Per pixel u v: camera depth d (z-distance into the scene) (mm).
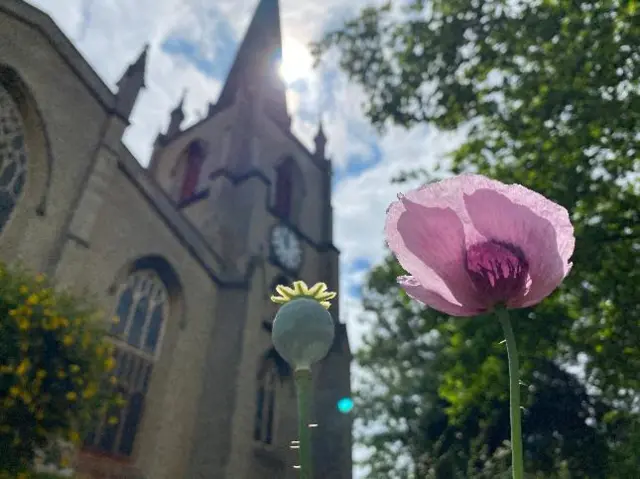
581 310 12953
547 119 11867
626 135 11766
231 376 19281
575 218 12242
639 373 12109
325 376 24969
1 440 7926
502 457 15281
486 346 12047
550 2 12125
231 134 29875
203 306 20734
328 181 35844
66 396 8492
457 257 1127
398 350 29562
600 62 11164
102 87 18672
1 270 9398
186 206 27922
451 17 13453
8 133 15742
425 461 17953
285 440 22406
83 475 14453
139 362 17719
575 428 21531
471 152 14633
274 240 27406
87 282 16000
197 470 17391
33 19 16578
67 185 16359
